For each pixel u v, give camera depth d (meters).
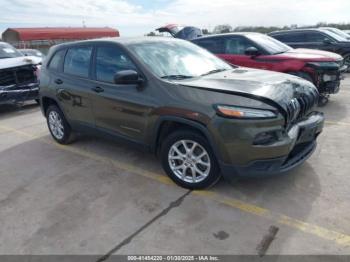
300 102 3.44
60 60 4.98
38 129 6.46
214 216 3.10
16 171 4.40
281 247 2.64
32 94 8.08
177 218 3.10
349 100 7.47
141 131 3.77
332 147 4.60
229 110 3.01
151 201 3.42
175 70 3.84
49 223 3.13
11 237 2.95
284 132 3.12
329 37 10.80
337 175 3.76
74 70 4.68
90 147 5.16
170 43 4.42
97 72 4.29
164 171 4.03
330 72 6.57
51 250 2.75
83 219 3.17
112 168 4.31
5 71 7.66
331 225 2.88
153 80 3.59
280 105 3.06
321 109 6.74
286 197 3.35
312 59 6.61
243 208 3.20
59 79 4.88
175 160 3.66
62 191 3.76
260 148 2.99
